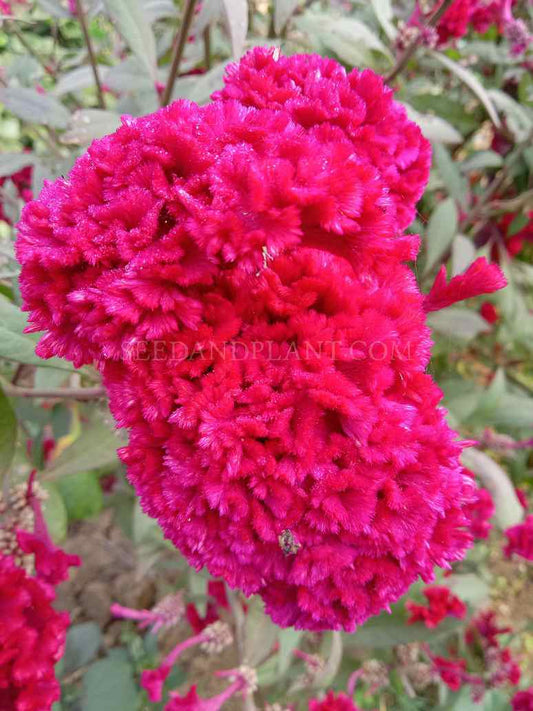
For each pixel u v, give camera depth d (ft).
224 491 0.44
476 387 1.49
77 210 0.47
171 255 0.43
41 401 1.16
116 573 1.63
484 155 1.36
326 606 0.49
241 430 0.43
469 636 1.32
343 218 0.44
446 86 1.65
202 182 0.45
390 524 0.44
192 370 0.45
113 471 1.42
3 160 0.93
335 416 0.46
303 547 0.47
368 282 0.48
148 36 0.89
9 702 0.56
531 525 1.04
